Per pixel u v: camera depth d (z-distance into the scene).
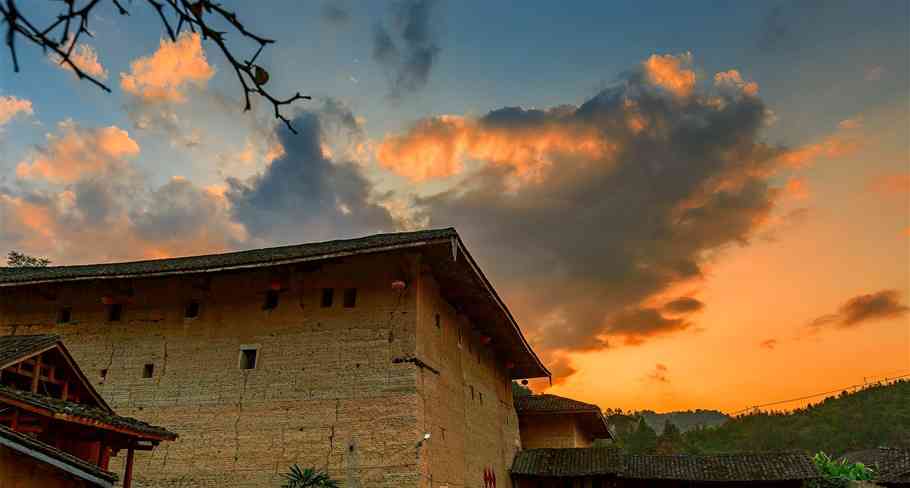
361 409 21.17
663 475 33.44
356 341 22.20
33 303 25.62
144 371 23.48
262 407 21.92
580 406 39.56
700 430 98.00
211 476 21.28
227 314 23.73
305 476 20.00
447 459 23.31
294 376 22.16
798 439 87.62
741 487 33.38
